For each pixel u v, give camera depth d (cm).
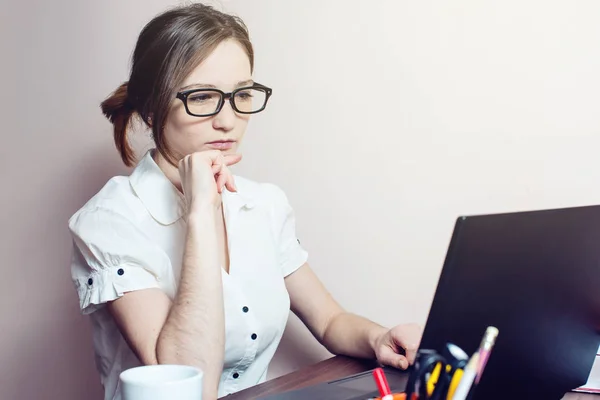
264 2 145
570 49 124
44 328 159
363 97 139
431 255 135
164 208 115
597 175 124
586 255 73
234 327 115
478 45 130
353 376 96
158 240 114
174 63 105
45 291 159
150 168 118
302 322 139
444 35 132
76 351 158
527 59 127
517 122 128
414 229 136
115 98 122
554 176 127
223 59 107
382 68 137
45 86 159
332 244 142
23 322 160
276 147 146
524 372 74
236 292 117
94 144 158
